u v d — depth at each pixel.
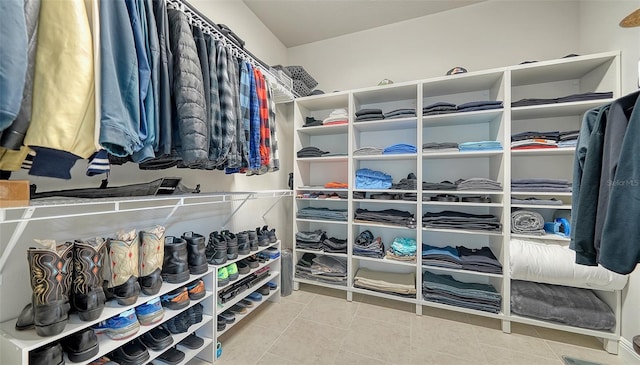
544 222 1.73
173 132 0.99
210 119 1.10
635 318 1.30
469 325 1.68
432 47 2.26
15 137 0.60
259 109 1.57
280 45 2.68
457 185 1.82
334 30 2.51
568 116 1.84
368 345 1.46
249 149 1.47
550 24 1.92
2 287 0.82
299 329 1.61
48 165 0.78
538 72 1.70
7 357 0.70
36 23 0.63
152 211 1.31
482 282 1.99
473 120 1.97
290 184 2.43
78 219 1.01
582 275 1.41
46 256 0.73
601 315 1.42
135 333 0.92
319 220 2.22
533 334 1.59
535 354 1.39
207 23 1.28
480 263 1.72
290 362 1.30
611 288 1.38
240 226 1.98
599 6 1.62
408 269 2.22
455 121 2.00
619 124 0.80
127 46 0.77
